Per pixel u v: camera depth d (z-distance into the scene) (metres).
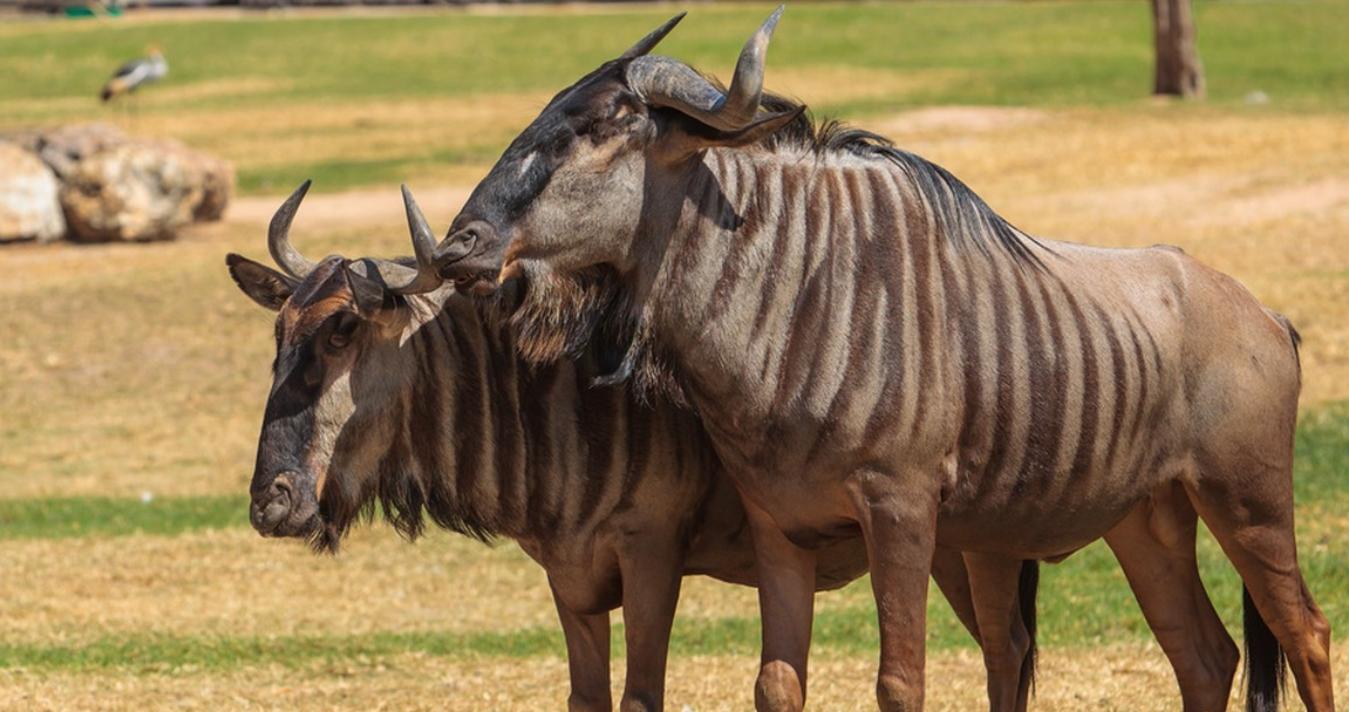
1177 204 92.81
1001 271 23.73
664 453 24.42
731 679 34.62
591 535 24.73
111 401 72.31
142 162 99.25
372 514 24.88
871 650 37.34
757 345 22.48
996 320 23.33
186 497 57.53
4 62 174.25
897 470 22.55
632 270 22.36
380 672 36.72
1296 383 26.11
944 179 23.94
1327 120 115.50
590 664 25.75
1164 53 132.12
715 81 23.19
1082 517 24.55
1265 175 98.38
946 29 174.75
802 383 22.45
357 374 23.77
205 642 39.47
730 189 22.59
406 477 24.59
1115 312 24.38
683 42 170.75
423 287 22.19
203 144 130.00
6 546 50.78
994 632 27.08
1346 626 35.94
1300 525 44.91
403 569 47.44
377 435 24.09
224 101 150.88
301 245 92.31
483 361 24.52
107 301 85.69
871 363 22.44
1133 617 38.78
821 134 23.62
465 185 109.81
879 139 24.03
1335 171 97.94
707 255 22.38
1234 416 25.17
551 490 24.59
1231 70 147.38
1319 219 87.38
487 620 41.91
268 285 24.80
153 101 152.12
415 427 24.42
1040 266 24.30
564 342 22.72
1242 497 25.39
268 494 23.28
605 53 169.75
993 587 26.72
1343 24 169.88
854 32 174.62
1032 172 103.69
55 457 64.31
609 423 24.34
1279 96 131.38
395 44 178.00
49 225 99.44
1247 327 25.50
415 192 108.31
